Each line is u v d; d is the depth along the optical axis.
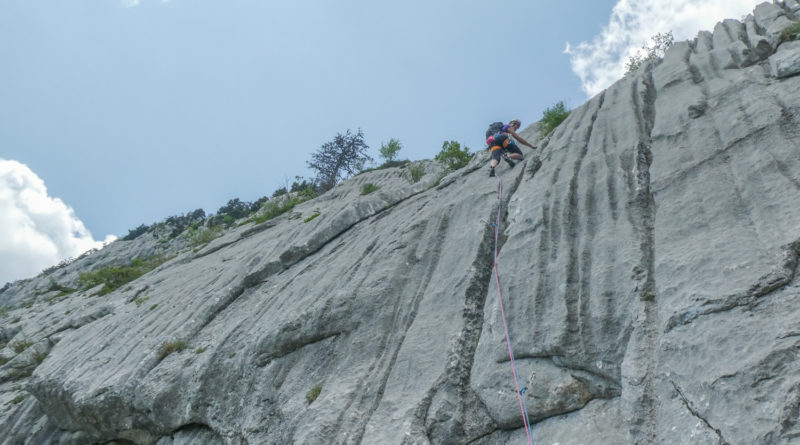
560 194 8.23
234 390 9.24
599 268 6.57
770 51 8.80
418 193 14.40
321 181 44.22
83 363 13.27
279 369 8.81
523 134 14.19
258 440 7.98
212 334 11.41
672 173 7.18
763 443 3.91
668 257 5.97
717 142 7.13
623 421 5.20
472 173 12.17
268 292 12.10
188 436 9.86
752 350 4.43
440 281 8.47
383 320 8.30
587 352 5.84
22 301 42.06
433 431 6.32
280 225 22.42
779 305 4.65
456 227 9.59
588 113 10.74
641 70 11.33
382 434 6.46
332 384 7.68
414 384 6.95
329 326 8.68
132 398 10.51
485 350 6.82
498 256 8.01
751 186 6.09
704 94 8.48
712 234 5.88
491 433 6.23
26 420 15.02
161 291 17.28
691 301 5.19
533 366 6.20
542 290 6.80
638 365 5.23
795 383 4.02
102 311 18.70
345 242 12.48
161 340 11.77
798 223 5.20
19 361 17.88
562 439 5.48
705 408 4.42
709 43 10.52
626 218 7.12
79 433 13.20
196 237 28.56
